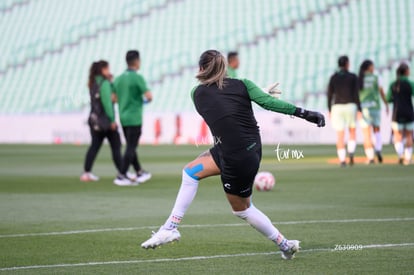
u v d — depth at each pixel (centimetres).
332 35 9269
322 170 4816
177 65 9719
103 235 2269
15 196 3416
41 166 5375
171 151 7125
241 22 9806
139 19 10494
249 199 1838
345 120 5103
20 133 9638
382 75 8600
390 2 9212
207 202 3142
